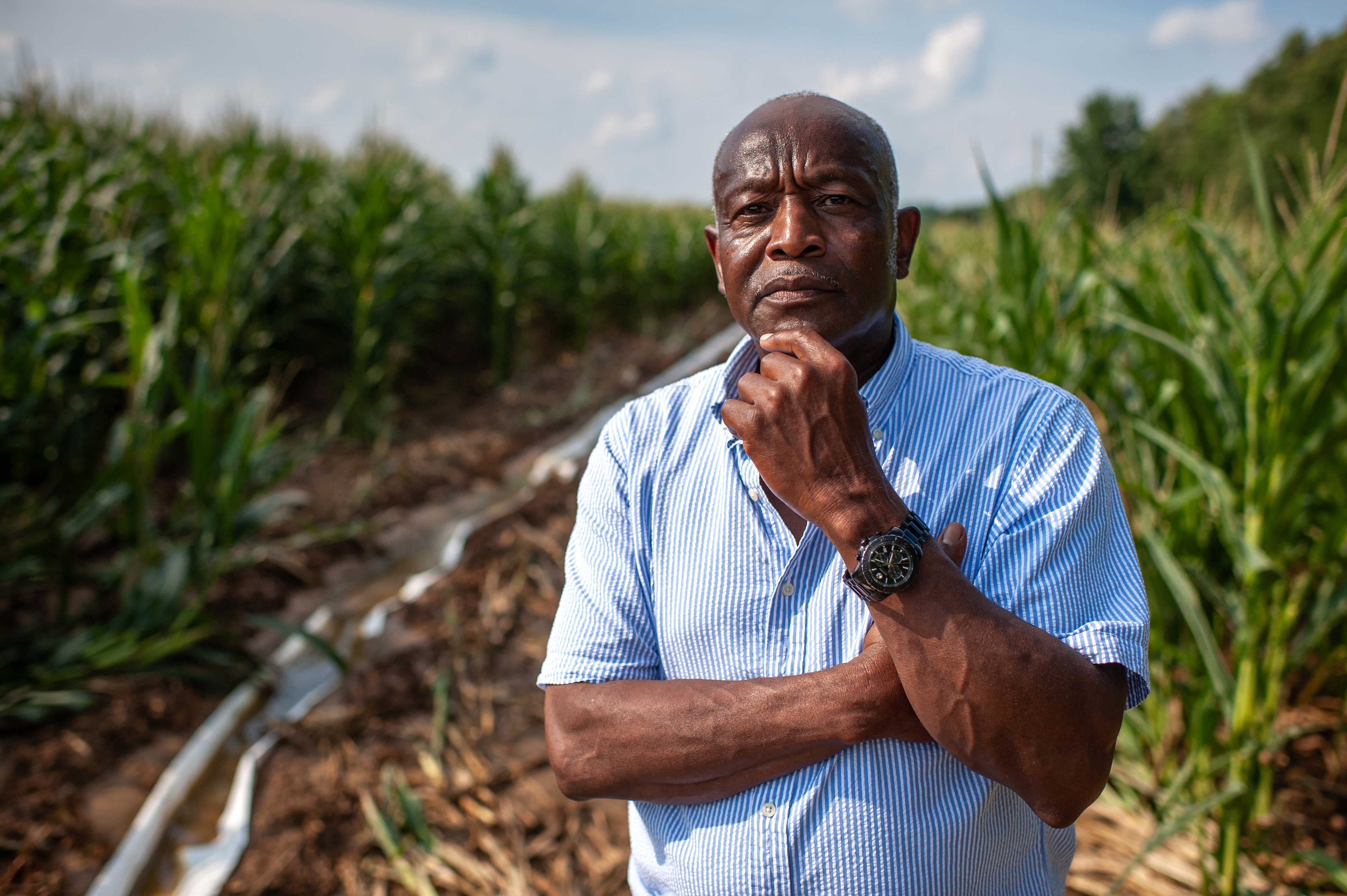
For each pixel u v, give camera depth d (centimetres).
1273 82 3334
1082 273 274
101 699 355
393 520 562
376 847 284
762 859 110
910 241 129
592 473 133
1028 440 110
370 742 340
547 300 1029
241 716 361
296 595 468
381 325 711
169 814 299
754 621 115
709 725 111
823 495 97
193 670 376
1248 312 236
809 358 100
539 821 297
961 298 425
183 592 386
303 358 748
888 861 106
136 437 387
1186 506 255
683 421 126
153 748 335
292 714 365
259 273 646
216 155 793
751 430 100
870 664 105
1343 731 272
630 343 1093
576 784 121
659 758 114
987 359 315
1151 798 263
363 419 690
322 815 295
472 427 760
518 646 415
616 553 126
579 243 1006
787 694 108
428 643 412
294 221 730
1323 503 263
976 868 109
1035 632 95
